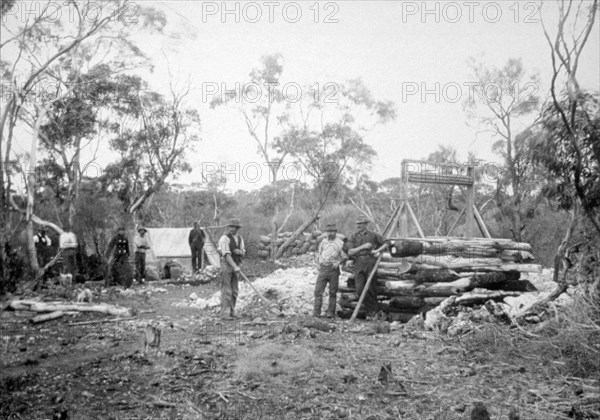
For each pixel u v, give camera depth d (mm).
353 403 4977
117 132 22281
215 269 18031
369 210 31641
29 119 18281
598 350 5938
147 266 18016
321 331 8203
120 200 21969
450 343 7156
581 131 6902
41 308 9836
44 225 14797
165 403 4941
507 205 16703
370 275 9398
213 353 6676
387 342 7340
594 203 7070
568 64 6406
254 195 38562
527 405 4906
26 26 17109
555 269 10414
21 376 5762
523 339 6766
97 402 5008
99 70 21188
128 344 7414
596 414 4656
